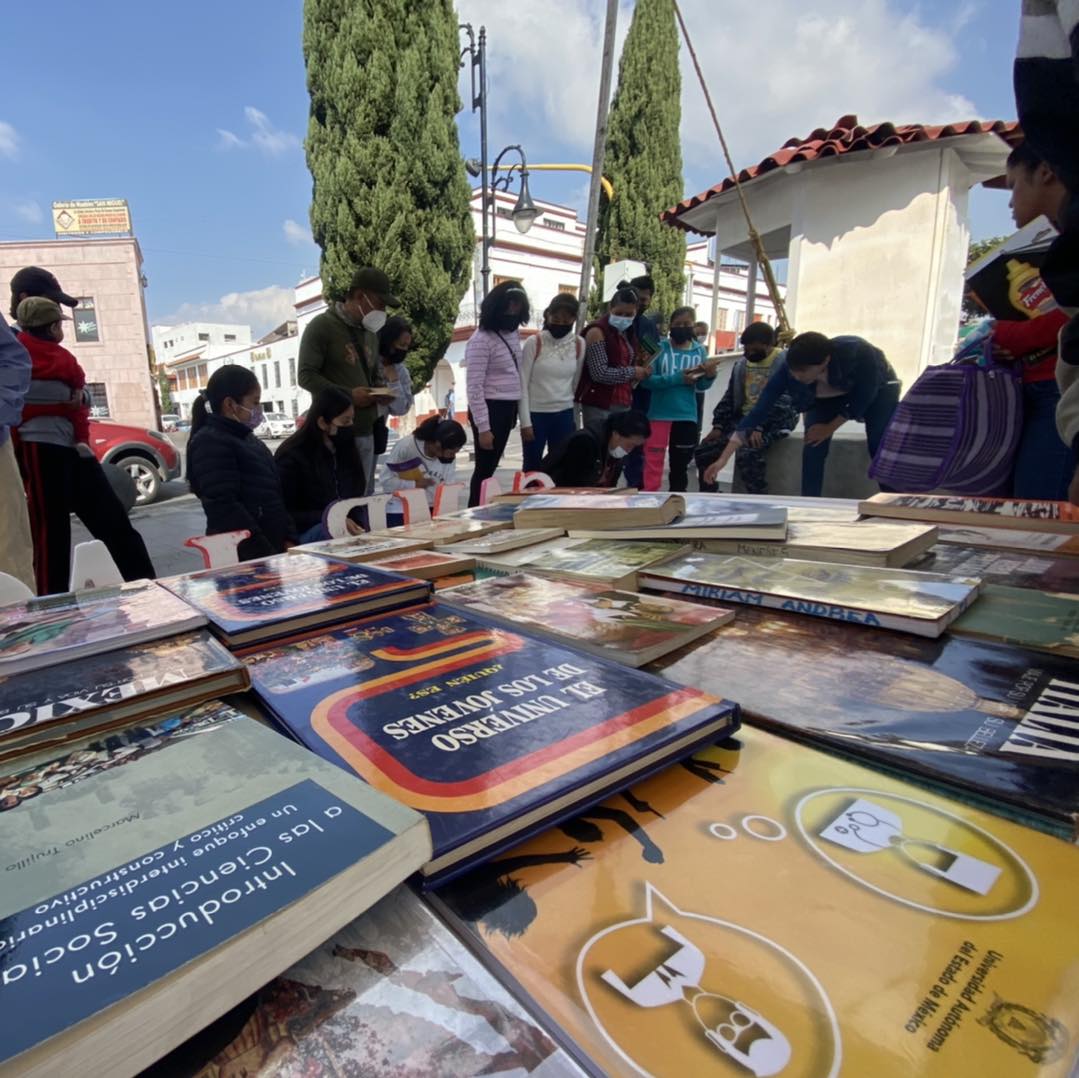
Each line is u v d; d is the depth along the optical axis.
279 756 0.47
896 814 0.46
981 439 1.86
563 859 0.42
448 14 8.58
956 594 0.85
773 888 0.39
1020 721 0.57
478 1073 0.29
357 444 3.44
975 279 1.76
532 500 1.74
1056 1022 0.30
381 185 8.55
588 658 0.68
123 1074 0.28
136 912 0.32
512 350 3.84
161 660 0.66
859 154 4.16
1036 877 0.40
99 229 26.30
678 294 13.31
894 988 0.32
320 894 0.33
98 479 2.83
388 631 0.79
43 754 0.51
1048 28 0.77
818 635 0.80
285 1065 0.30
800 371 3.13
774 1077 0.28
